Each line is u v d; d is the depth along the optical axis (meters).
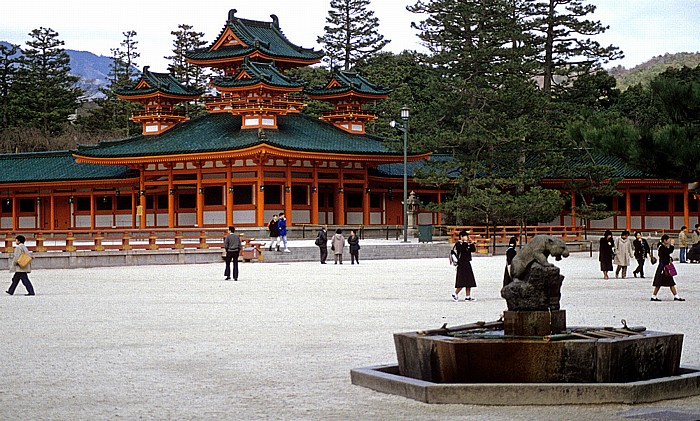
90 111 138.75
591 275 47.34
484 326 17.19
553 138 82.94
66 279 42.50
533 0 99.75
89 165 87.00
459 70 87.06
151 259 54.34
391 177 84.56
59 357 19.58
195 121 83.56
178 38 133.25
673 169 18.59
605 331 16.36
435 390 14.71
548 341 15.02
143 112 84.00
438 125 86.19
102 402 15.02
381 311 28.34
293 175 77.44
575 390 14.45
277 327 24.52
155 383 16.64
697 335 22.36
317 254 59.75
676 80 18.94
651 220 85.25
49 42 137.12
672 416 13.60
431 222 89.62
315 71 124.31
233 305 30.41
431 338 15.59
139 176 81.88
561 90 104.94
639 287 38.66
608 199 88.69
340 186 79.50
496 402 14.53
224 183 76.12
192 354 19.94
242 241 57.12
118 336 22.83
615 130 18.81
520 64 82.50
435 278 43.12
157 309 29.17
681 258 59.72
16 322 25.69
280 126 80.06
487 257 65.81
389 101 110.31
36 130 126.31
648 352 15.48
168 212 79.88
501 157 81.75
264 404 14.80
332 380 16.83
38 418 13.87
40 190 89.00
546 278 15.72
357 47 125.31
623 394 14.42
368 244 65.25
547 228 76.50
